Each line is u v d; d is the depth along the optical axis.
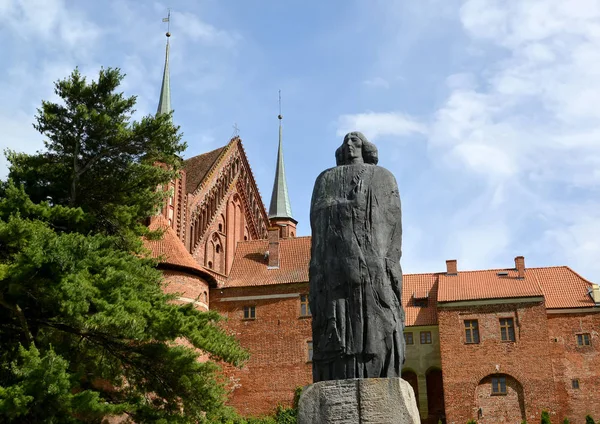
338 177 10.92
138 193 28.16
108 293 21.19
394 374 10.03
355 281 10.17
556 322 56.38
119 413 20.36
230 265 60.44
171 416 22.31
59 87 27.97
